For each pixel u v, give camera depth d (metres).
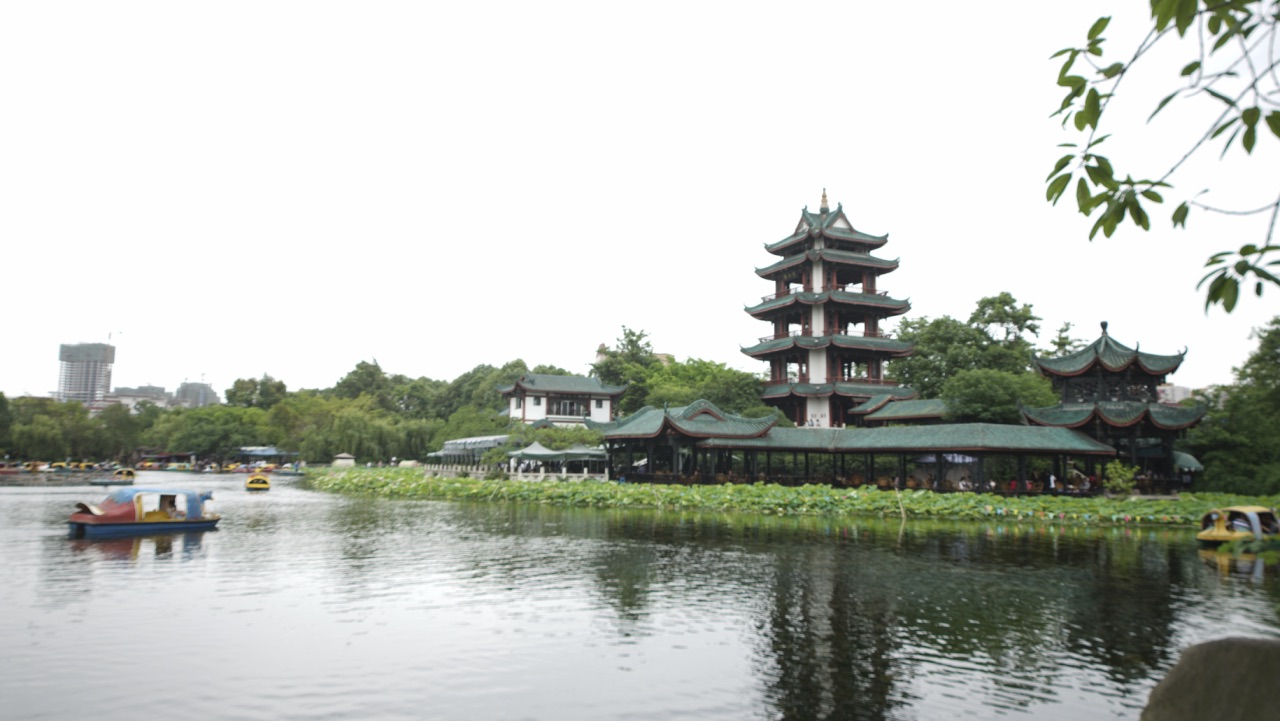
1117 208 5.70
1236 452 54.12
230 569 26.22
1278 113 4.70
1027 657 16.09
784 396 79.06
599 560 28.17
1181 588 23.17
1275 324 49.81
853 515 45.34
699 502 49.53
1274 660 6.18
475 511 49.38
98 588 22.83
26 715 12.61
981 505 44.19
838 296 78.88
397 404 152.12
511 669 15.16
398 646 16.64
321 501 59.22
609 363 109.38
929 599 21.52
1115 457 54.53
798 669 15.26
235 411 135.88
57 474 95.75
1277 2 4.79
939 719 12.79
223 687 14.02
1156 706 6.81
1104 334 55.34
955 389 63.97
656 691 13.98
